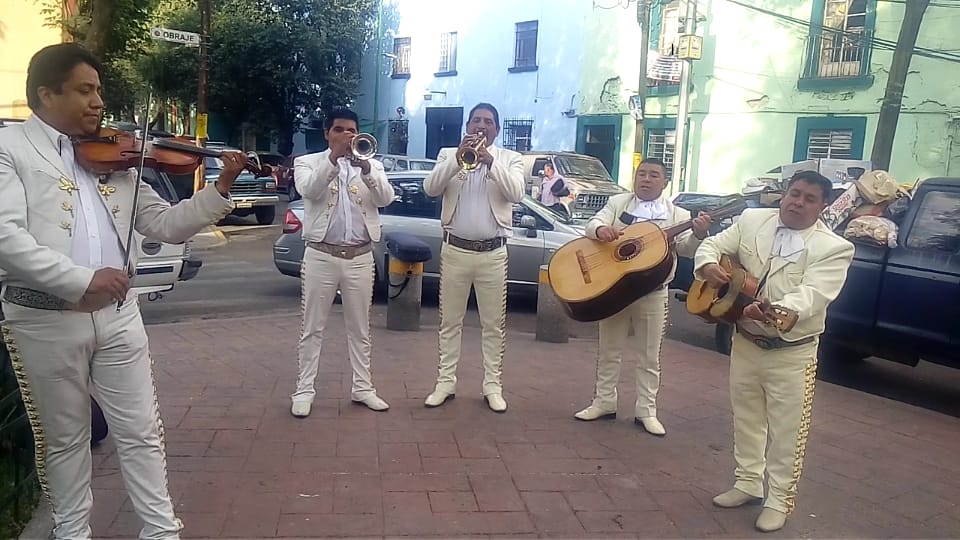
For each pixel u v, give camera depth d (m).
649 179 5.05
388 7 28.73
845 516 4.00
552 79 23.45
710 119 19.75
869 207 6.73
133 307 3.04
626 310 5.07
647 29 18.59
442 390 5.45
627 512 3.91
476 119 4.94
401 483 4.12
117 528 3.53
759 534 3.75
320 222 4.96
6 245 2.55
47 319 2.78
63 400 2.90
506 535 3.62
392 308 7.80
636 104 18.97
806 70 17.94
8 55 12.38
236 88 26.70
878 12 16.70
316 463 4.33
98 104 2.87
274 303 9.41
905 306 6.25
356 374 5.31
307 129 30.34
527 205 9.63
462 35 26.11
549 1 23.23
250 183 17.23
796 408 3.75
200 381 5.77
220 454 4.41
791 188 3.71
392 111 29.09
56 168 2.76
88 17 13.38
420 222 9.45
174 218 3.10
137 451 3.04
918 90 16.33
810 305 3.50
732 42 19.12
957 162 15.95
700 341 8.47
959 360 5.96
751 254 3.83
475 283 5.29
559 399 5.74
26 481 3.65
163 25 24.73
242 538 3.48
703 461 4.63
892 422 5.57
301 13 27.42
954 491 4.37
